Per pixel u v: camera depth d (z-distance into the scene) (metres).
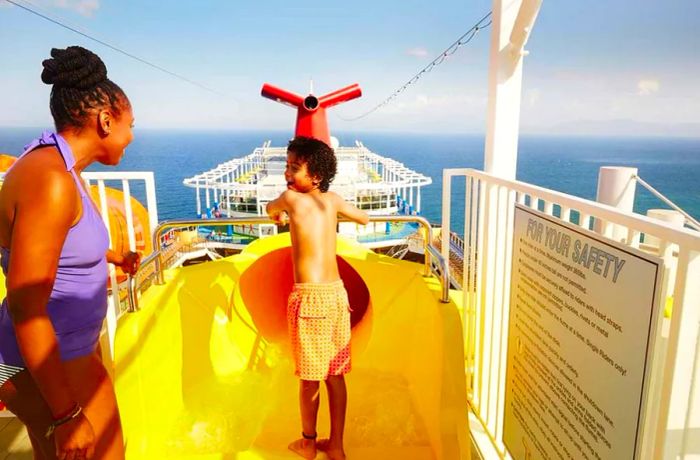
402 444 2.34
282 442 2.40
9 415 2.92
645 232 1.32
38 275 1.27
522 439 2.15
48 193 1.28
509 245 2.44
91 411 1.66
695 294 1.20
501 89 2.83
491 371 2.72
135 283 2.27
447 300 2.42
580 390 1.61
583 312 1.57
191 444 2.36
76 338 1.58
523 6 2.48
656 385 1.60
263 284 3.28
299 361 2.07
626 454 1.38
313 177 2.18
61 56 1.41
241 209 22.58
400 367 2.85
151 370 2.25
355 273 3.19
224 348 2.92
